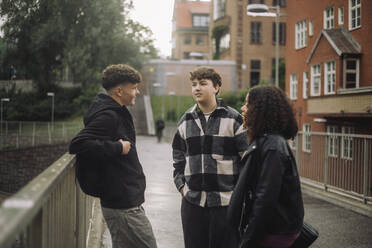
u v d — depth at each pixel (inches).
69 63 537.3
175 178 139.9
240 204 103.3
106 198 112.7
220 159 128.3
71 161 121.4
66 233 117.5
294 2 1029.2
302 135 458.3
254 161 102.6
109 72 117.0
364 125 706.8
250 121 105.0
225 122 128.8
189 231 132.0
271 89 105.6
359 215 298.0
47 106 517.3
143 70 2374.5
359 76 730.2
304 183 450.6
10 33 383.2
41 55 434.3
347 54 732.7
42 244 77.9
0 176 439.2
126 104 119.7
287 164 99.8
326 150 395.9
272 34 2048.5
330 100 759.7
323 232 246.5
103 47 720.3
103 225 247.0
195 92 131.3
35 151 492.7
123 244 116.9
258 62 2050.9
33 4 387.2
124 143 109.7
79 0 450.9
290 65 1064.2
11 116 443.5
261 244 101.3
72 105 644.1
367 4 700.7
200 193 128.6
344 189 358.3
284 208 100.1
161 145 1150.3
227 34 2177.7
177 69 2372.0
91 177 110.4
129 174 114.0
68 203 122.3
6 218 41.2
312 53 873.5
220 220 126.7
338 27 811.4
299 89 1006.4
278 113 103.1
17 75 429.1
